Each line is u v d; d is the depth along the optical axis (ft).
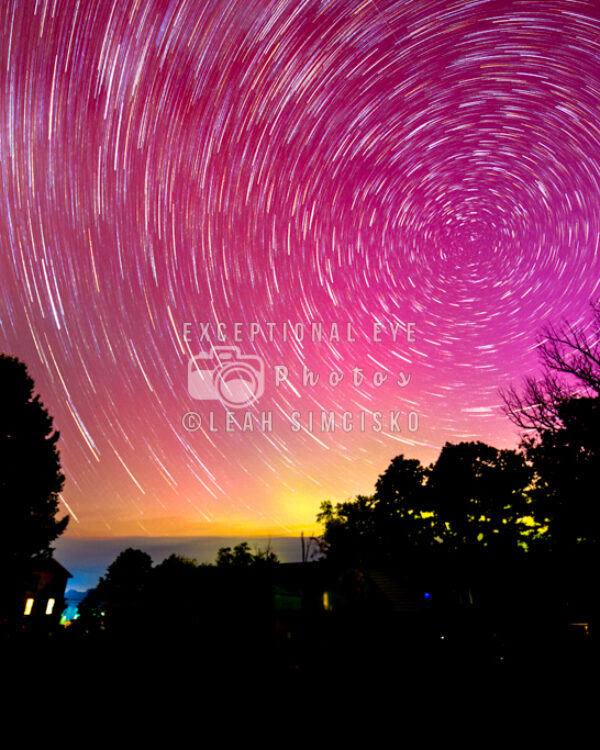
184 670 38.58
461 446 79.20
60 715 22.36
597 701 24.80
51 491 61.46
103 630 69.72
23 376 62.39
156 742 18.49
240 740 18.76
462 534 74.74
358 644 52.29
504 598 63.36
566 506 41.60
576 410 38.58
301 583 78.18
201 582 83.05
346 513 85.97
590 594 45.75
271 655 48.96
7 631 49.39
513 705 24.62
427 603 70.69
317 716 22.88
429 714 23.02
